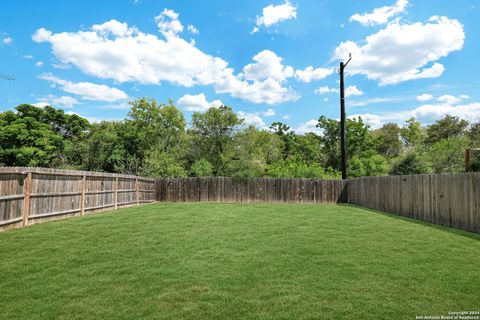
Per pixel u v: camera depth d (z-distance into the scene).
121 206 12.65
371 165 20.92
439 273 3.94
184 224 7.75
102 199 10.95
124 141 26.16
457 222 7.33
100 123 39.62
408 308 2.93
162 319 2.71
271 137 33.44
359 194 15.04
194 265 4.27
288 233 6.62
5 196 6.28
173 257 4.67
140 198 15.14
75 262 4.36
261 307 2.95
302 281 3.65
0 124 28.69
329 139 28.03
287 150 34.59
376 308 2.93
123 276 3.81
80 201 9.41
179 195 17.81
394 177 10.88
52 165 27.73
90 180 10.09
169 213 10.09
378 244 5.55
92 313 2.82
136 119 26.41
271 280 3.68
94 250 5.02
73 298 3.15
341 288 3.43
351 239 6.00
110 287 3.45
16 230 6.35
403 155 15.27
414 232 6.78
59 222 7.53
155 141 26.16
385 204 11.67
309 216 9.63
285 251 5.05
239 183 17.80
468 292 3.32
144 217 8.96
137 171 21.08
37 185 7.39
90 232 6.44
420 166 14.22
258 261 4.46
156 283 3.58
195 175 21.30
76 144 26.97
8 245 5.16
